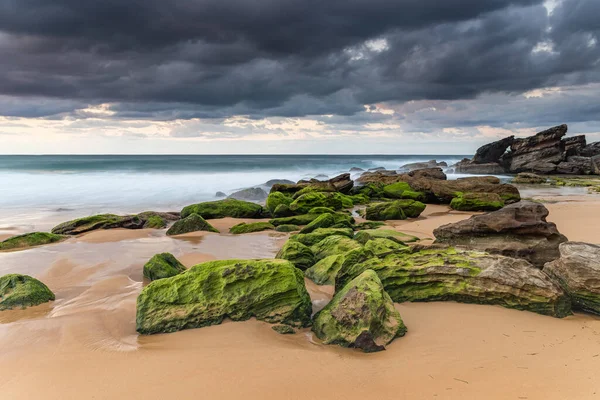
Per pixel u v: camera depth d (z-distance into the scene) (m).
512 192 26.73
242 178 50.53
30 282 8.95
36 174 50.19
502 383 5.13
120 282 10.26
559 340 6.39
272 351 6.30
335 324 6.68
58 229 17.88
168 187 38.69
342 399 4.93
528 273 7.85
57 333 7.13
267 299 7.41
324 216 17.02
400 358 5.94
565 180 44.22
